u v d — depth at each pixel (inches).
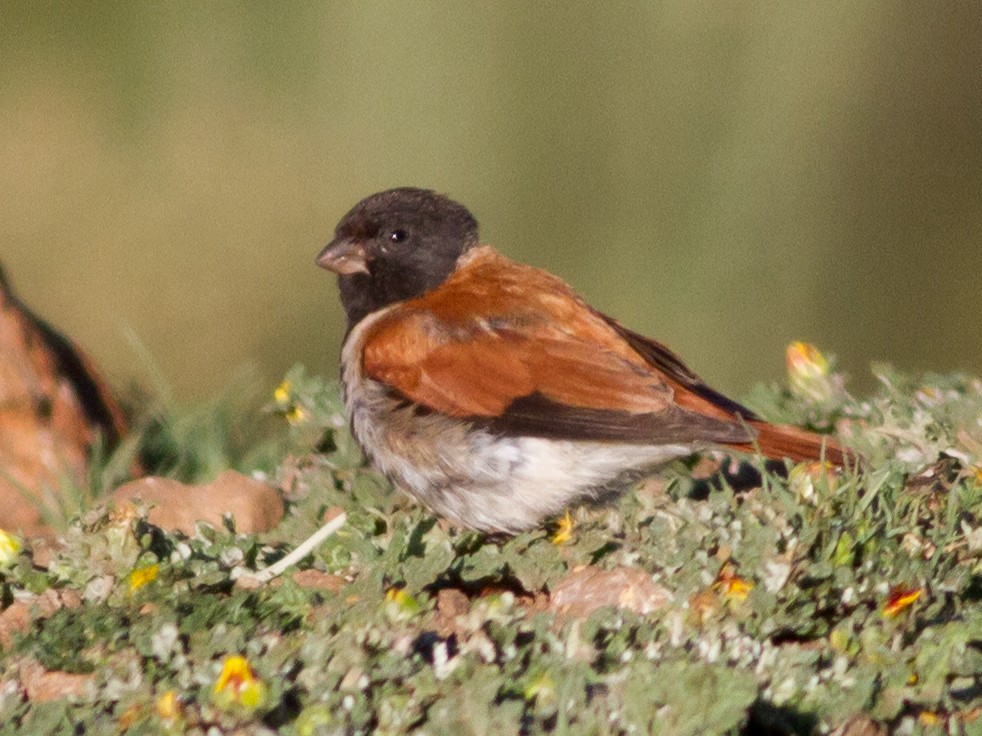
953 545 364.2
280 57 1002.7
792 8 1032.2
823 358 472.7
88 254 909.2
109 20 990.4
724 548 348.5
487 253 444.1
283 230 936.9
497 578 368.8
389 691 305.1
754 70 1022.4
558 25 1024.9
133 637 329.4
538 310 411.8
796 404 465.7
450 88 1013.8
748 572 340.5
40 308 873.5
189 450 514.3
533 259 994.7
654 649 318.3
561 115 1016.9
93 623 336.8
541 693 301.0
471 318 412.2
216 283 908.0
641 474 398.6
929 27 1041.5
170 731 297.9
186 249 914.7
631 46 1024.9
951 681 321.4
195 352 872.3
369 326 428.5
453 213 439.5
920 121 1040.8
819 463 378.6
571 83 1019.3
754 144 1011.3
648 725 288.2
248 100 995.9
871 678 312.5
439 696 302.5
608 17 1023.0
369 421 411.5
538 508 399.2
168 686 308.5
